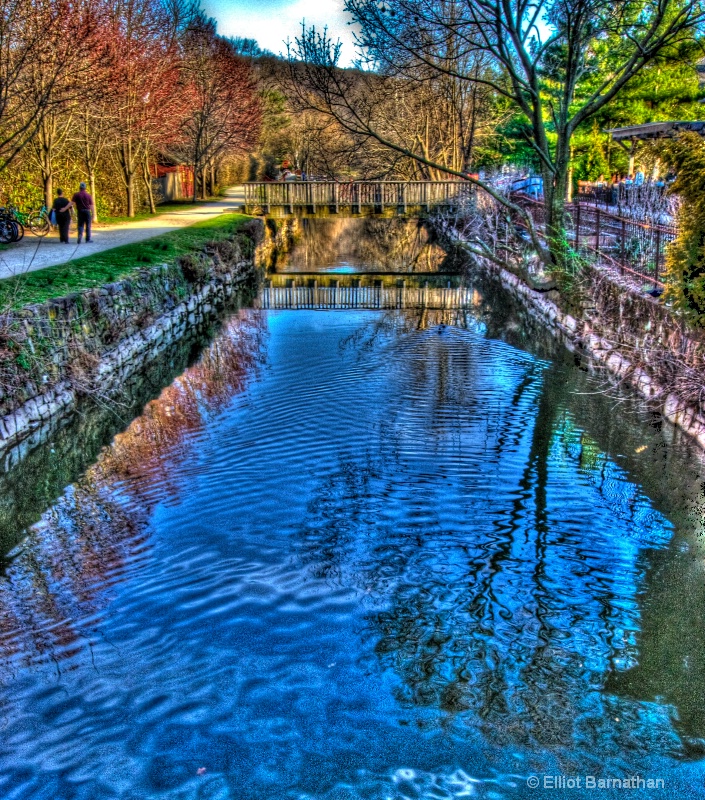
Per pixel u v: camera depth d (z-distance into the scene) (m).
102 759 4.77
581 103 32.56
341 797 4.46
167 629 6.16
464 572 7.07
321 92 16.44
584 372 13.91
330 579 6.95
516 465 9.62
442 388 13.10
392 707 5.22
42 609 6.52
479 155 39.94
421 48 16.19
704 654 5.81
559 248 16.52
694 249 10.07
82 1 21.70
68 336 12.60
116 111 27.84
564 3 15.65
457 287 25.38
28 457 10.17
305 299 23.31
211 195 52.88
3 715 5.16
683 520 8.06
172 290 18.72
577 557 7.35
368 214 34.34
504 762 4.73
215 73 45.09
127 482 9.29
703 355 10.31
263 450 10.27
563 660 5.73
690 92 31.78
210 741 4.92
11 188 26.00
